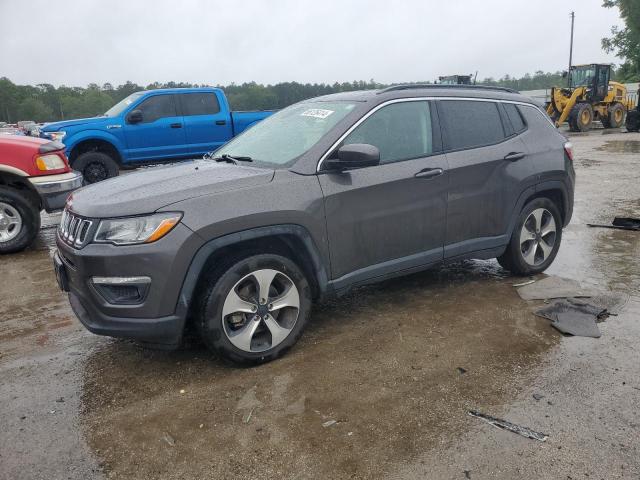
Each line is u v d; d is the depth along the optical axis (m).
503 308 4.32
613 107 24.95
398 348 3.69
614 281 4.87
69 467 2.59
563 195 5.06
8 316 4.53
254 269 3.38
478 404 3.00
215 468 2.55
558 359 3.46
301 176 3.60
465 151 4.36
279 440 2.74
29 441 2.79
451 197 4.24
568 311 4.16
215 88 11.86
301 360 3.57
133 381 3.38
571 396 3.04
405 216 4.02
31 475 2.54
